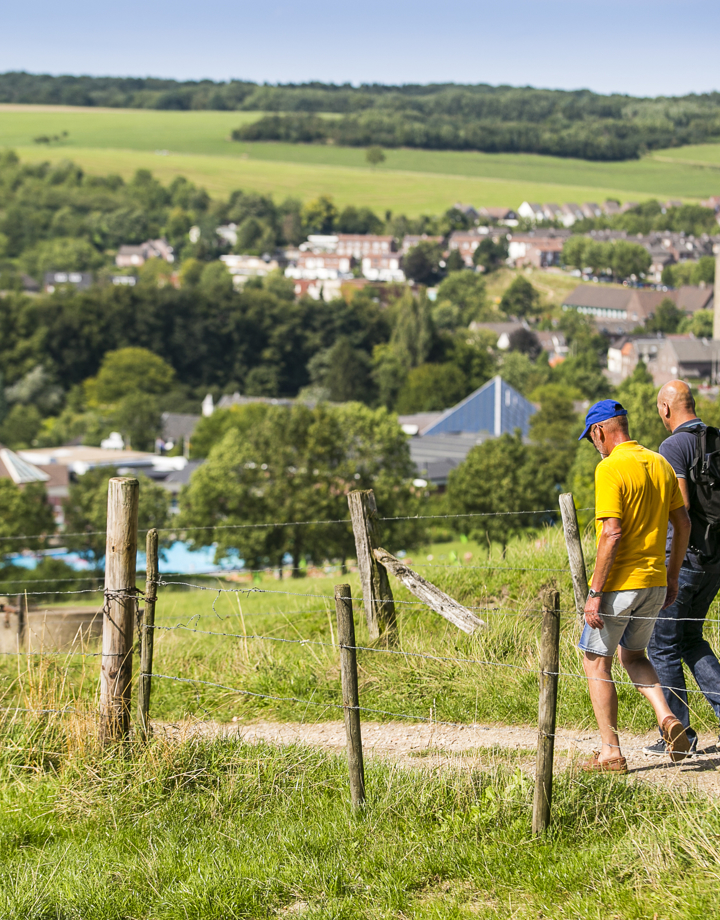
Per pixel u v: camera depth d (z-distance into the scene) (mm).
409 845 10750
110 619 13672
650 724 13523
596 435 12156
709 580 12398
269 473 103812
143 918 10164
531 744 13391
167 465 187750
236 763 13289
